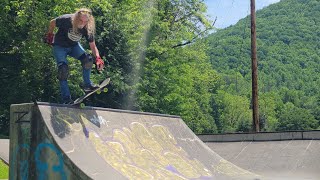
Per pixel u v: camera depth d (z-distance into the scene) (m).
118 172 7.21
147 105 26.27
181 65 29.06
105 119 8.46
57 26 7.82
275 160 14.21
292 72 111.38
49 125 7.13
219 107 75.69
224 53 108.38
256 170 13.79
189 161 9.56
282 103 91.00
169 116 10.72
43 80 22.97
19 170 7.40
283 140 15.33
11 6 22.38
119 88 23.89
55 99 23.77
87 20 7.84
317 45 121.00
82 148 7.25
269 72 111.69
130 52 24.83
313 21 130.12
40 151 7.14
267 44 121.62
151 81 26.28
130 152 8.23
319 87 105.56
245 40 110.56
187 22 30.11
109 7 22.41
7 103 23.14
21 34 22.80
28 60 22.03
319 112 81.19
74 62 21.12
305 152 14.33
